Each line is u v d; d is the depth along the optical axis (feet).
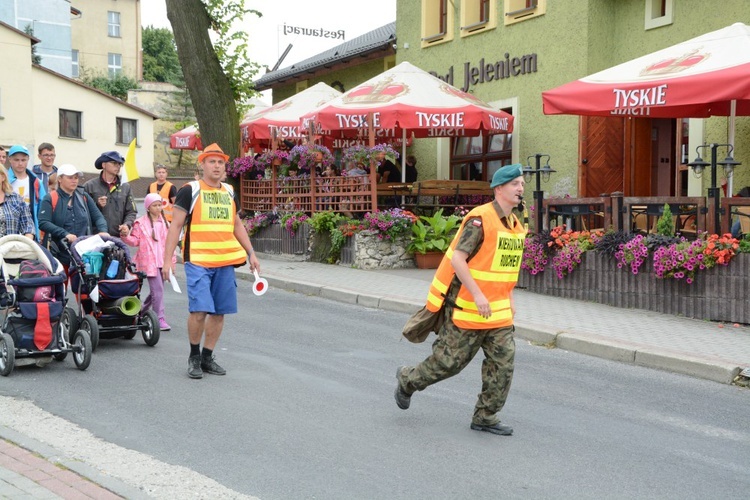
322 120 52.65
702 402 23.16
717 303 32.58
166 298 40.68
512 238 18.98
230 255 24.88
